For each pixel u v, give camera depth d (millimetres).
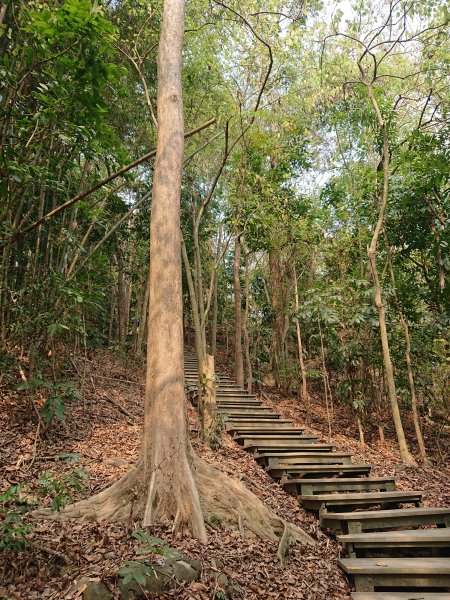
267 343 13523
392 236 8648
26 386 4859
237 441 6457
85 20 3955
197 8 8117
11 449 4523
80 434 5500
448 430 9383
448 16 7270
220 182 10719
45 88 4453
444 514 3973
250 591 2809
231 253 15688
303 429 6969
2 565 2633
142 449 3633
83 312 7223
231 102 8188
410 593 3033
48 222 6121
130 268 13094
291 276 12156
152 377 3752
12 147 4805
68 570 2652
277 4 7477
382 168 8781
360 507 4582
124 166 5242
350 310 8359
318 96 9398
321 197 10695
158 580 2498
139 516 3297
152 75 9492
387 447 8109
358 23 7992
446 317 7891
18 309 5098
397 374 9148
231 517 3564
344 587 3188
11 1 4809
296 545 3582
